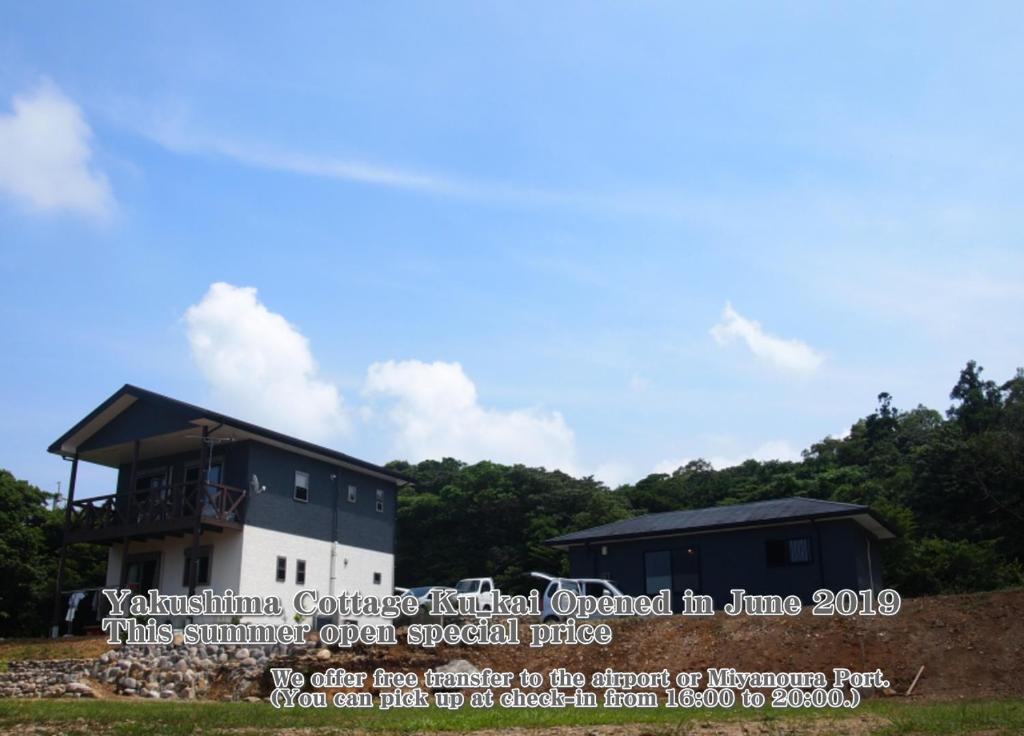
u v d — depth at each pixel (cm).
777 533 2664
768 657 1852
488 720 1314
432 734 1208
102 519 2914
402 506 4859
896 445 5394
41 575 3772
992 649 1753
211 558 2822
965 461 4069
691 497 5256
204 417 2733
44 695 1900
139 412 2923
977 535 3862
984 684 1661
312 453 3070
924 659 1769
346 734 1204
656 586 2805
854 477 4775
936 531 3969
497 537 4631
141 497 3109
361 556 3256
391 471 3394
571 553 2977
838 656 1822
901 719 1256
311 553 3036
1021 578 3253
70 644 2302
